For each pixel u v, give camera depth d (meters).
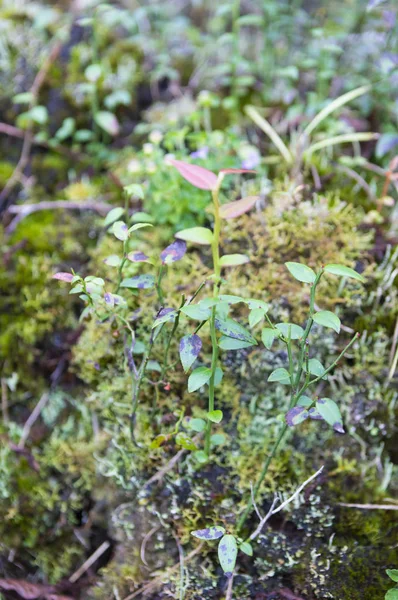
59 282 0.73
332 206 0.71
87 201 0.75
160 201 0.70
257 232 0.70
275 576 0.64
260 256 0.69
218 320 0.58
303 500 0.64
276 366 0.67
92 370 0.69
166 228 0.71
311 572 0.63
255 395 0.67
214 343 0.58
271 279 0.68
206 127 0.77
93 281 0.60
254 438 0.66
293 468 0.66
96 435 0.71
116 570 0.67
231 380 0.67
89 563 0.71
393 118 0.79
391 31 0.76
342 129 0.77
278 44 0.88
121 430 0.68
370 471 0.66
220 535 0.58
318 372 0.58
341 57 0.83
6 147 0.79
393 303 0.68
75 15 0.84
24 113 0.79
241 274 0.69
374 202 0.73
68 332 0.72
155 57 0.84
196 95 0.82
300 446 0.67
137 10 0.83
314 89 0.82
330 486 0.65
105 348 0.69
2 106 0.80
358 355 0.67
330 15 0.87
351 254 0.69
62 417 0.72
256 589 0.64
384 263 0.69
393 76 0.75
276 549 0.64
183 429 0.66
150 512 0.66
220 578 0.64
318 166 0.74
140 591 0.65
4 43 0.81
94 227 0.74
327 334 0.67
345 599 0.63
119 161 0.78
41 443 0.72
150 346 0.61
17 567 0.71
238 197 0.72
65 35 0.81
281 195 0.71
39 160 0.79
